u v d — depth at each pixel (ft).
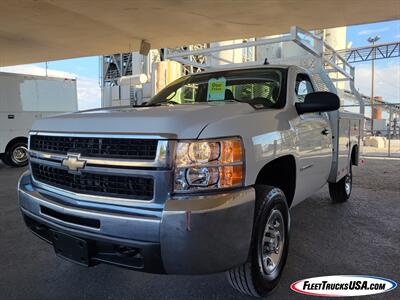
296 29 18.07
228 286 9.90
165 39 37.22
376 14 28.09
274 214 9.23
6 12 28.78
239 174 7.60
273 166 10.28
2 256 12.16
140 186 7.27
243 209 7.47
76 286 10.02
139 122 7.47
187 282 10.16
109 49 42.11
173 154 7.02
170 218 6.79
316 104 11.00
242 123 8.13
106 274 10.75
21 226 15.43
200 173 7.12
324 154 13.87
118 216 7.20
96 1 26.30
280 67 12.57
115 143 7.57
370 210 18.13
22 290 9.80
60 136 8.61
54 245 8.60
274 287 9.41
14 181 26.76
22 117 35.50
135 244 7.04
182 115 7.51
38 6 27.43
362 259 11.79
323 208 18.57
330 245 13.08
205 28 32.91
